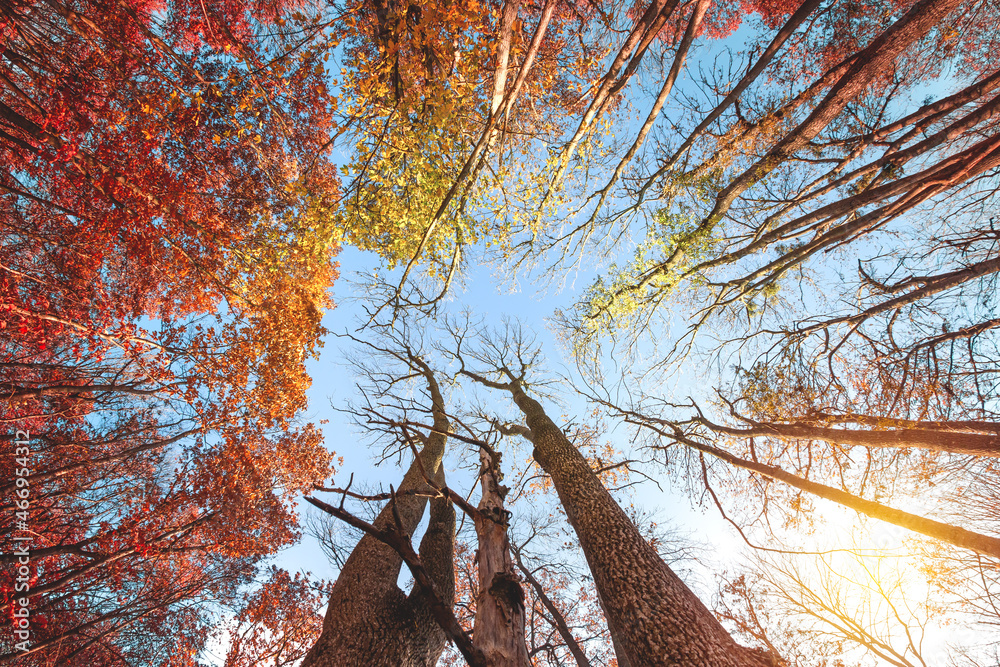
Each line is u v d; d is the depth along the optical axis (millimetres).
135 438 10391
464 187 7754
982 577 8484
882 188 7027
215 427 9016
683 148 8750
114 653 9477
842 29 9570
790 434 8305
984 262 6672
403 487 9453
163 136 7977
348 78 6520
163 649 10008
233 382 8977
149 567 9727
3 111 6785
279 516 9672
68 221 9367
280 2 9305
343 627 6516
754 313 10164
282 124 8852
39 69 8141
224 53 7945
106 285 9703
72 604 9062
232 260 9031
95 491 10180
